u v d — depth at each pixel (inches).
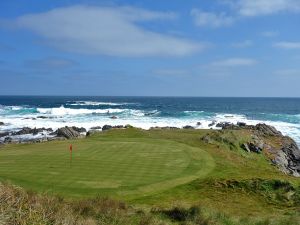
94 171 919.0
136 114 4094.5
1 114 3941.9
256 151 1582.2
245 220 635.5
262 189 885.8
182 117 3833.7
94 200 641.6
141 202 741.9
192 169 1005.8
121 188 807.1
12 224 350.6
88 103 7500.0
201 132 1846.7
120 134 1663.4
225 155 1302.9
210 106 7283.5
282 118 4101.9
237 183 909.2
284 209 775.7
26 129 2541.8
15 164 971.3
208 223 600.7
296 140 2388.0
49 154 1114.7
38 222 375.9
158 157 1113.4
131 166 988.6
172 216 629.9
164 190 829.8
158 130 1915.6
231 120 3609.7
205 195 829.8
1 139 2251.5
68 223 425.4
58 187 782.5
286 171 1483.8
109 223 537.3
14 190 470.3
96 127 2677.2
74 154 1115.3
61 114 3976.4
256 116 4352.9
